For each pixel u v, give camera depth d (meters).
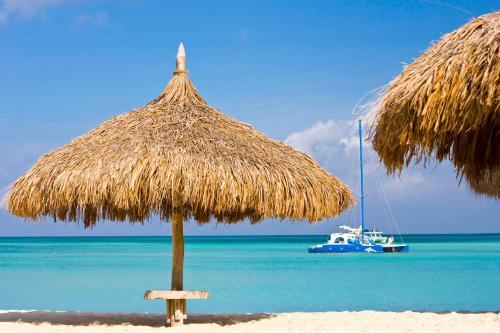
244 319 9.34
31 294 17.92
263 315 9.80
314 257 44.16
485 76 4.58
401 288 19.64
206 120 8.41
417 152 5.42
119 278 24.08
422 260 39.50
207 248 72.19
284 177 7.90
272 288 19.59
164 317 9.66
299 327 8.62
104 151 7.81
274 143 8.64
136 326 8.56
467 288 19.62
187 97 8.80
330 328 8.56
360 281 22.53
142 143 7.78
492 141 5.62
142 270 29.14
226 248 72.12
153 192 7.36
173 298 8.08
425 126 4.91
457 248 67.56
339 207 8.64
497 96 4.59
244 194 7.53
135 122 8.30
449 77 4.78
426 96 4.87
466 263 35.75
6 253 54.44
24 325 8.62
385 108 5.18
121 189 7.36
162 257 45.28
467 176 6.11
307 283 21.50
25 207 7.96
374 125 5.35
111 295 17.64
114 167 7.50
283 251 59.44
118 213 8.87
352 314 9.91
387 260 39.72
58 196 7.66
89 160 7.73
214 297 16.95
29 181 7.94
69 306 15.09
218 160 7.65
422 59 5.19
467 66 4.71
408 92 4.96
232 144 8.05
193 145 7.80
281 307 14.73
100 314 9.95
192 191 7.40
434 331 8.32
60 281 22.53
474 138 5.62
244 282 21.88
